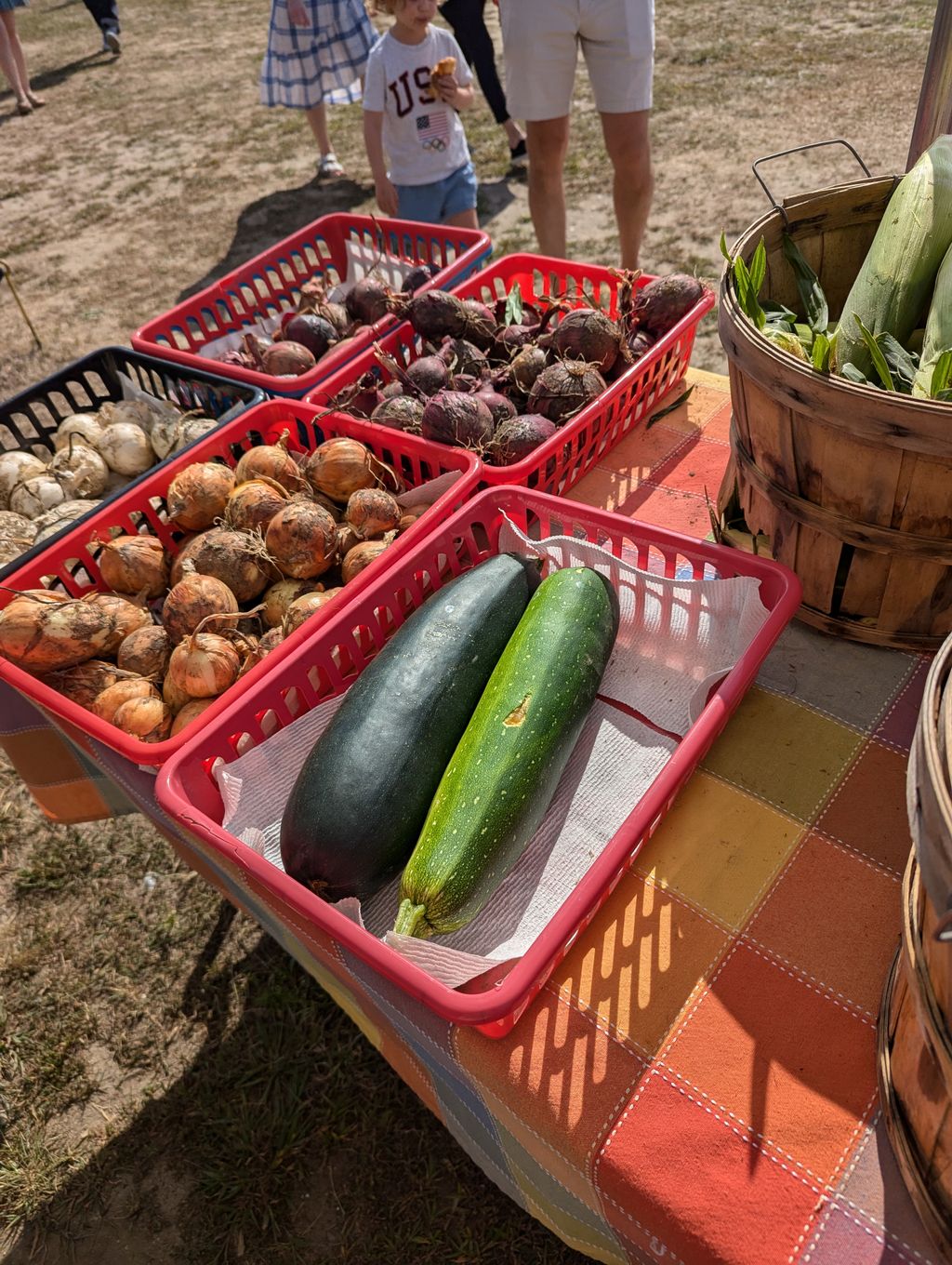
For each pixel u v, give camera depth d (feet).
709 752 4.33
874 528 4.03
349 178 22.97
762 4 29.45
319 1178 6.47
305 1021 7.35
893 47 24.06
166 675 4.95
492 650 4.54
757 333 4.06
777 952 3.55
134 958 8.02
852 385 3.64
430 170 14.08
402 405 6.27
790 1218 2.85
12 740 5.87
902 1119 2.74
